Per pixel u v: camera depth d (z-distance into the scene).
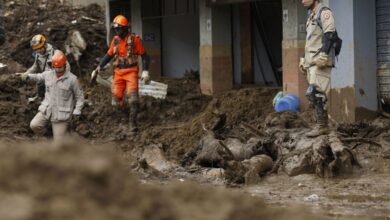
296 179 10.17
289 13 14.67
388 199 8.66
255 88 16.08
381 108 13.55
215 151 10.94
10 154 3.90
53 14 22.08
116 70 14.72
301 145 10.80
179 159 12.08
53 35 20.36
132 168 10.96
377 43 13.48
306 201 8.64
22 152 3.94
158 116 15.73
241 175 10.27
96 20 21.86
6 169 3.73
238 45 17.81
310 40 11.23
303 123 12.30
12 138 13.51
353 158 10.34
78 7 22.92
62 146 4.05
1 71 18.14
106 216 3.73
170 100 16.52
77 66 19.20
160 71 20.64
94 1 23.17
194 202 4.27
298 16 14.52
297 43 14.52
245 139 12.07
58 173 3.79
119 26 14.42
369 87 13.36
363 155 10.94
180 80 18.98
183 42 20.06
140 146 13.48
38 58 13.24
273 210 4.57
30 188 3.66
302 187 9.62
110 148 4.71
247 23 17.56
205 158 11.04
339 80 13.30
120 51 14.55
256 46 17.61
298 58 14.51
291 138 11.17
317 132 11.02
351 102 13.14
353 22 13.05
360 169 10.38
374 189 9.27
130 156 12.69
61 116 11.36
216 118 13.34
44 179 3.74
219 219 4.13
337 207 8.22
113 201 3.86
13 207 3.45
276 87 16.23
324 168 10.20
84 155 4.00
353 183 9.70
